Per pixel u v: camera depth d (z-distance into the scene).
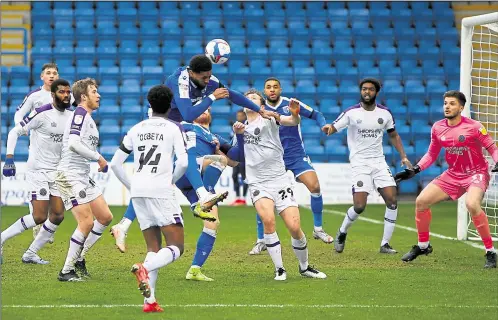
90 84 16.19
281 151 16.48
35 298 14.28
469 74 23.88
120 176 13.62
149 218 13.32
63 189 16.34
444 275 17.16
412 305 13.77
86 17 47.59
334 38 47.62
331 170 38.19
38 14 47.19
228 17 48.31
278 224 29.22
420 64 46.62
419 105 44.53
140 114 42.72
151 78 44.78
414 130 42.88
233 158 17.42
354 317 12.75
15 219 30.09
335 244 21.22
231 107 43.06
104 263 18.98
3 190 36.53
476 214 18.28
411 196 41.44
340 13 49.00
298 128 21.80
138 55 45.88
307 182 21.58
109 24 47.56
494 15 22.41
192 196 16.84
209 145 17.39
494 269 18.06
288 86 44.84
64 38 46.44
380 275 17.16
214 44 16.33
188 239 24.39
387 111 21.34
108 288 15.40
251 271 17.81
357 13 48.97
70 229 27.17
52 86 17.66
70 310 13.20
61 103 17.70
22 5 47.12
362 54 46.53
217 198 14.11
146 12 48.16
